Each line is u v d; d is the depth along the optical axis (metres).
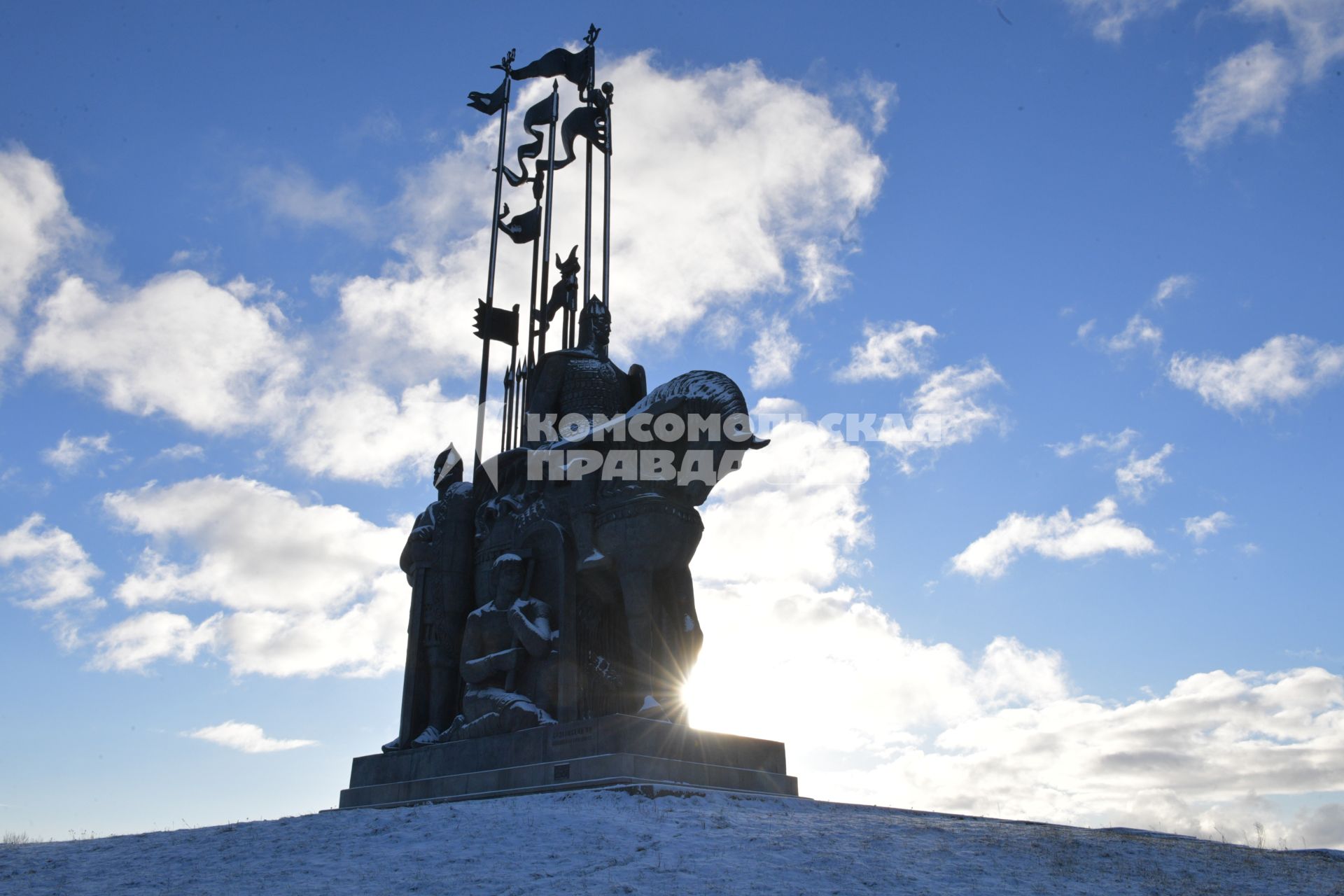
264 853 14.40
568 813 15.12
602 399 22.33
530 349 25.88
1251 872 13.21
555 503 20.67
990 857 13.38
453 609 22.41
